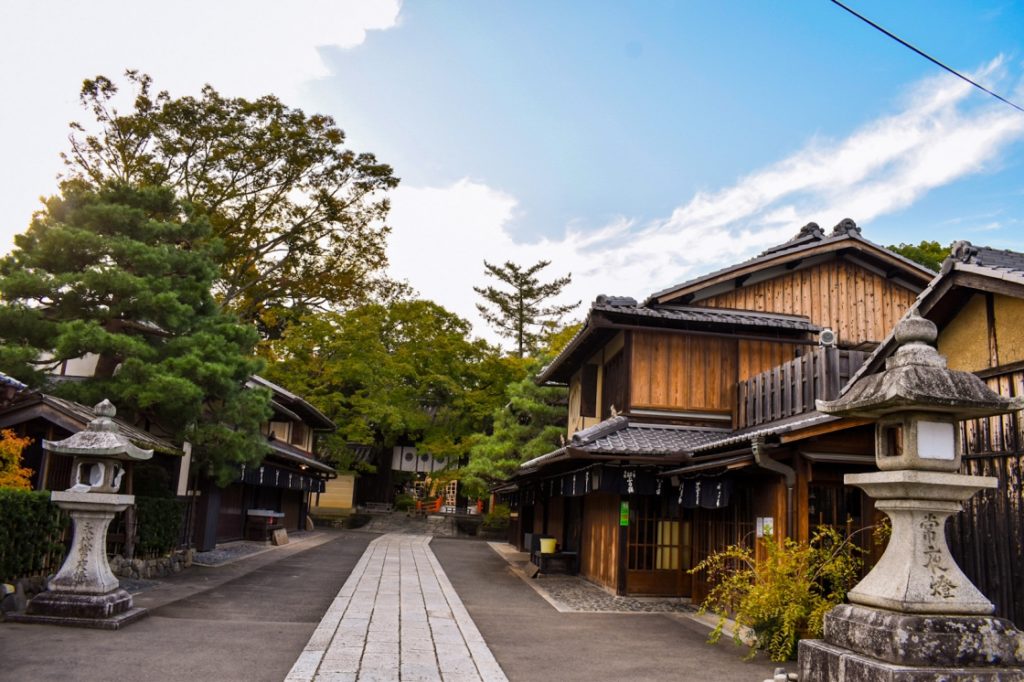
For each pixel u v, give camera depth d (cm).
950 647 528
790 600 805
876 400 569
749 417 1464
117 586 915
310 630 916
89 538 893
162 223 1472
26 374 1295
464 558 2175
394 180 2944
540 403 2842
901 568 570
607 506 1493
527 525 2619
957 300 907
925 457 567
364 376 3450
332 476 3503
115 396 1330
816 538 850
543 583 1565
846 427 877
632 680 721
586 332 1628
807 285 1730
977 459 869
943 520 580
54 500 880
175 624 902
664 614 1173
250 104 2602
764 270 1709
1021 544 798
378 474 4447
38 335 1303
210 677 661
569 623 1058
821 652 590
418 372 3791
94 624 844
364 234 3109
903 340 615
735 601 1102
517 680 703
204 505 1864
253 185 2797
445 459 4009
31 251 1357
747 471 1052
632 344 1555
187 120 2538
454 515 4191
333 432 3472
